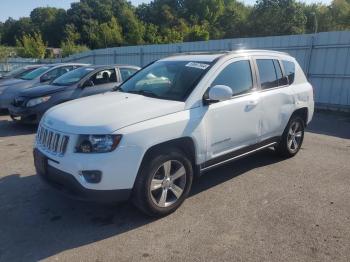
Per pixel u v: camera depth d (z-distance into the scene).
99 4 78.50
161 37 58.56
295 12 62.78
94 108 4.00
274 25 63.31
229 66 4.65
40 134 4.11
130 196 3.78
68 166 3.54
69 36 62.38
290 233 3.64
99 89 8.42
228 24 75.75
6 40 85.19
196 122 4.07
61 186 3.81
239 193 4.62
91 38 61.34
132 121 3.64
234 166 5.66
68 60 28.89
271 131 5.32
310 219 3.94
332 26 67.25
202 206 4.24
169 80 4.57
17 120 8.60
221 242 3.48
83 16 76.81
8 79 11.90
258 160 5.97
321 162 5.93
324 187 4.85
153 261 3.19
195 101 4.14
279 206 4.25
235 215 4.02
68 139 3.59
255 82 5.00
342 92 11.38
